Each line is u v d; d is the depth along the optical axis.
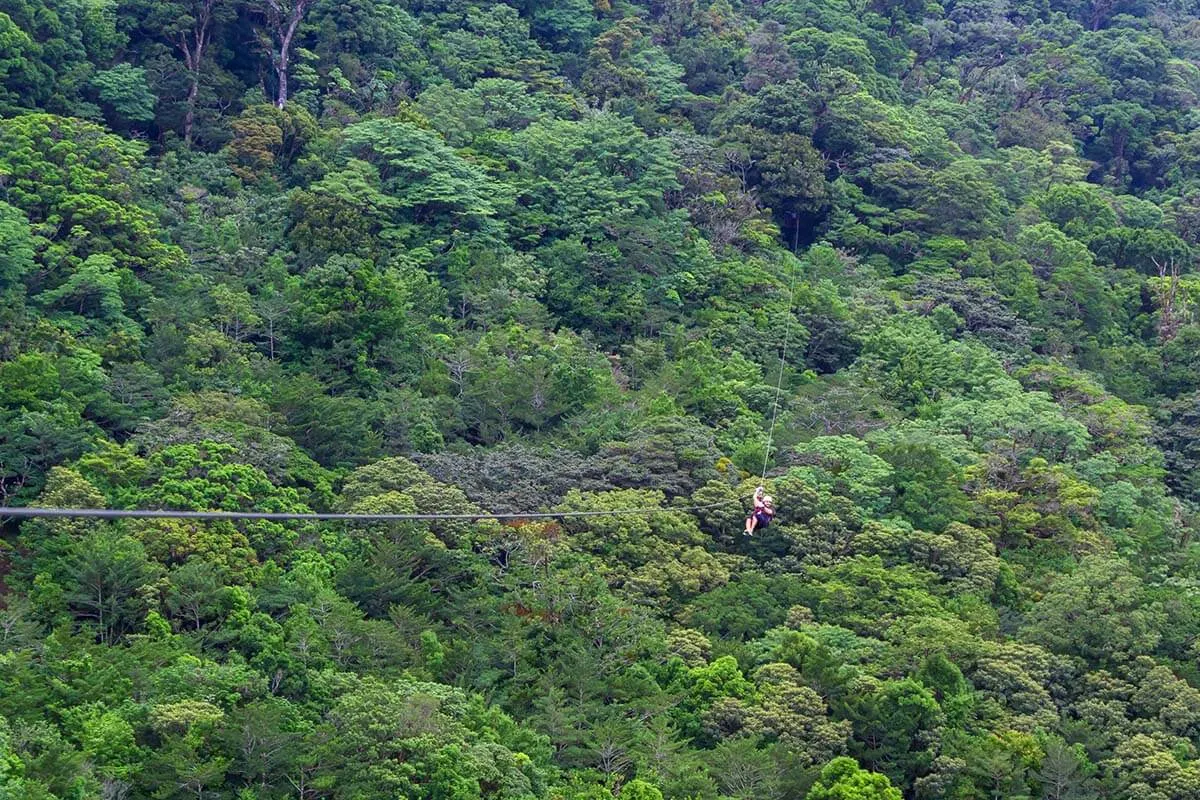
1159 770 70.38
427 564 80.44
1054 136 161.62
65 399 83.62
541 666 74.44
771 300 116.56
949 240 131.00
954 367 111.06
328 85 132.88
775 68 149.50
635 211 120.50
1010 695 76.06
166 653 66.69
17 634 65.88
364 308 99.50
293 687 67.81
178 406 85.44
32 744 58.50
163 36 126.81
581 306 111.69
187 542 74.19
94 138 105.75
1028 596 85.88
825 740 71.12
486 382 97.56
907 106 158.88
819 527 87.00
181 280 100.75
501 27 148.12
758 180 132.50
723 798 64.75
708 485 88.12
